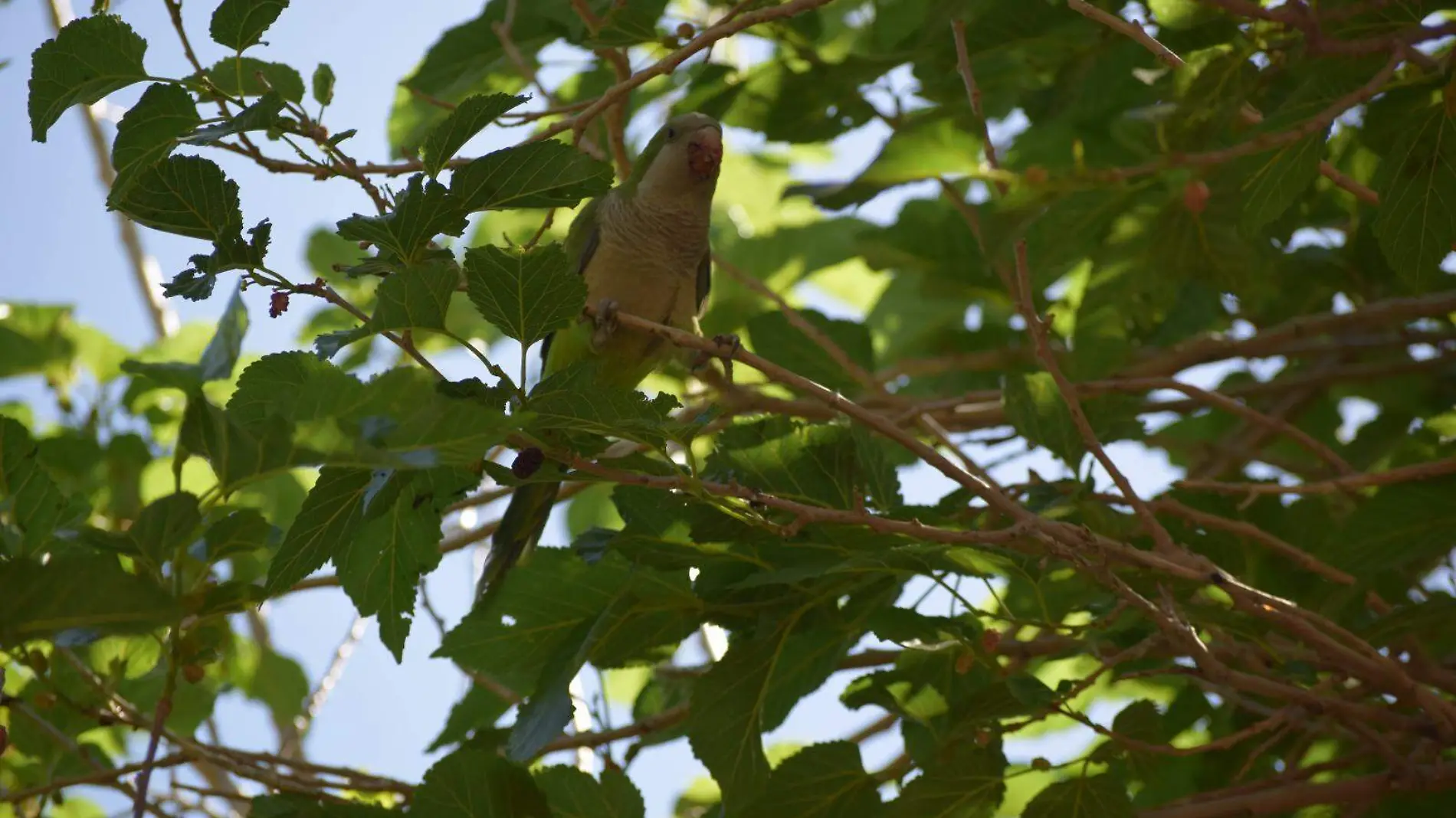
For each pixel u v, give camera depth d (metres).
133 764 6.85
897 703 7.10
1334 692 7.06
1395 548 6.77
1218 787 7.95
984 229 6.18
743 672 6.58
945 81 8.77
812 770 6.61
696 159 8.80
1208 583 6.27
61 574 4.32
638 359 8.87
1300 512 7.81
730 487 5.54
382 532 5.82
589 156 5.37
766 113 9.14
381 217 5.23
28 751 7.75
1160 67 8.10
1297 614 6.09
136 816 4.71
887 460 6.99
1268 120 6.03
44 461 9.69
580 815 6.48
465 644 6.84
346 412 4.78
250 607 5.39
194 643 5.14
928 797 6.39
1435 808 7.25
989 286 10.53
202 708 8.59
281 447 4.59
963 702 6.35
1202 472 10.40
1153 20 7.94
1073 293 11.24
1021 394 7.30
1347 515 7.28
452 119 5.38
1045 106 8.77
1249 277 8.88
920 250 10.47
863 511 5.79
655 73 6.24
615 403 5.20
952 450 8.13
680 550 6.46
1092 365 9.62
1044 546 5.79
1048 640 7.31
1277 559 7.63
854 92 8.96
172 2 5.36
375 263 5.36
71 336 11.01
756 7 8.58
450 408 4.55
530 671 7.04
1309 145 5.99
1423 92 6.31
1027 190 5.77
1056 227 8.38
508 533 8.03
